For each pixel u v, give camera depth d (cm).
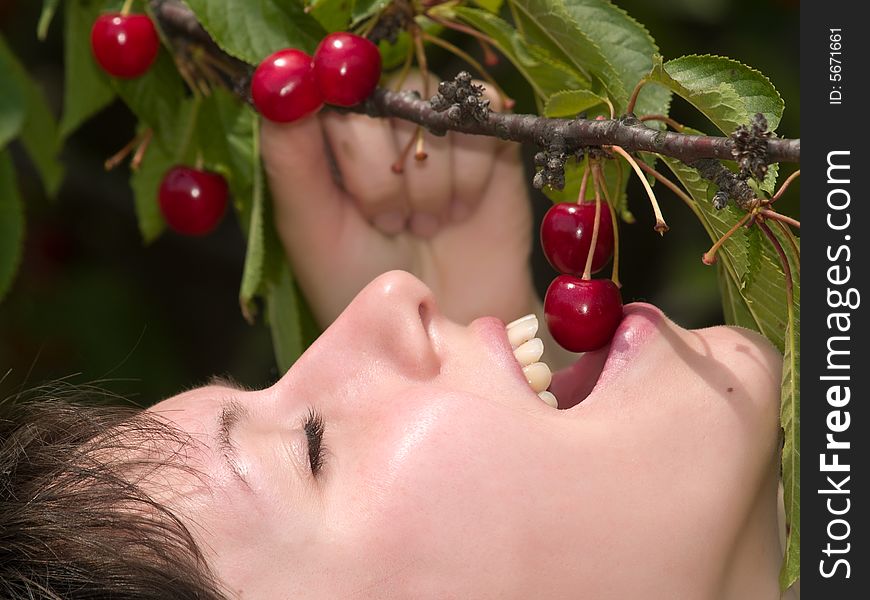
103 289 722
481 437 275
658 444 281
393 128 381
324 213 389
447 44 354
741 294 291
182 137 408
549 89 343
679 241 614
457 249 407
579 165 330
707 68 279
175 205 394
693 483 280
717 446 284
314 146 375
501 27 336
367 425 287
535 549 269
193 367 816
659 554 275
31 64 711
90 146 746
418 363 297
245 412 294
